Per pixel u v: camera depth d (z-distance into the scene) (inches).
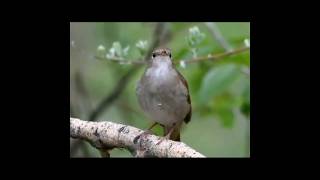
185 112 373.4
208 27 445.7
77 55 510.3
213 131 559.8
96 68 538.0
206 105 464.4
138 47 398.6
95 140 325.1
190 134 556.7
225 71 413.7
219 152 551.5
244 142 550.9
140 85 367.2
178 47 491.2
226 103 462.9
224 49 428.8
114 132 322.3
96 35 529.3
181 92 365.7
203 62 453.4
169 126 378.9
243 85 471.2
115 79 535.2
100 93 544.7
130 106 538.9
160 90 361.1
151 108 366.9
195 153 299.3
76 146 492.7
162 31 508.1
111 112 533.0
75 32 527.5
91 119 503.2
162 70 362.6
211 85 412.2
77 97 522.9
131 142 318.0
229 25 499.5
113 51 394.6
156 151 311.1
